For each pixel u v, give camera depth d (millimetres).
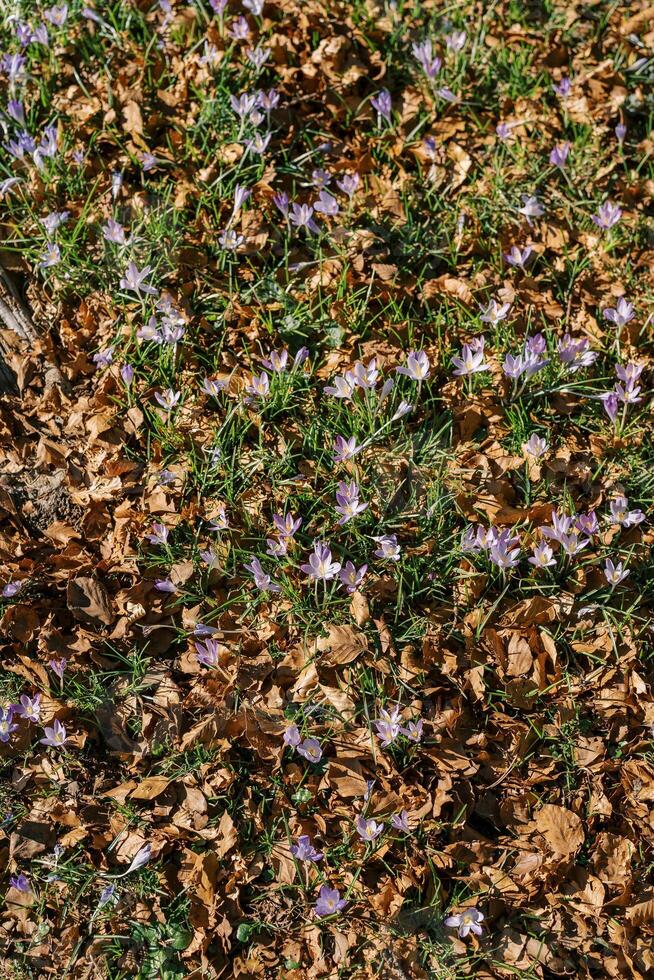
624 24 1979
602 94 1899
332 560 1507
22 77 1751
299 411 1607
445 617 1479
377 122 1830
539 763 1422
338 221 1730
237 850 1358
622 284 1735
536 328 1689
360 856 1355
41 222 1670
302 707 1417
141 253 1686
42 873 1347
